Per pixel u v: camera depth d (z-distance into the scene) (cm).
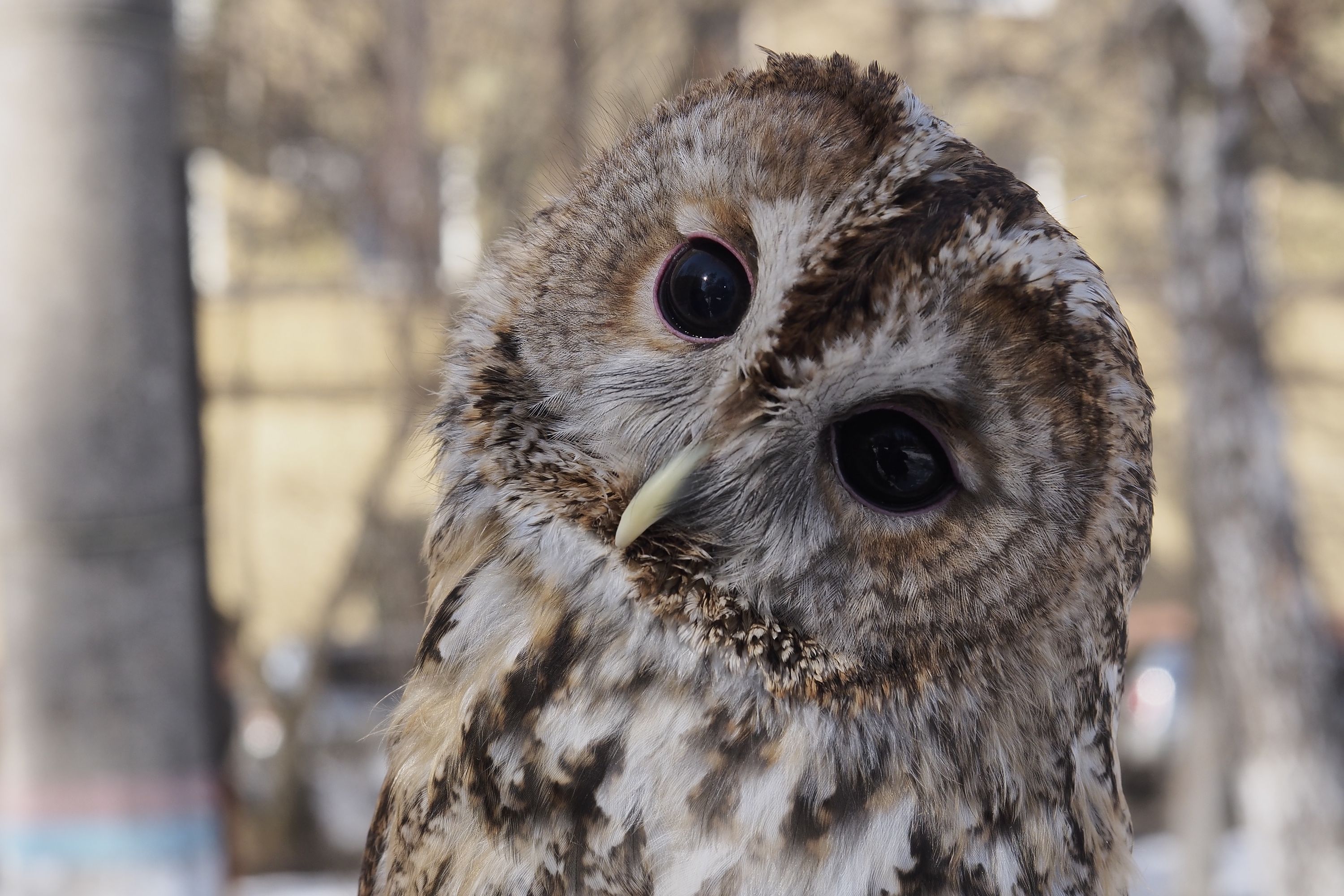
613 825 42
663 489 42
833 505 42
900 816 42
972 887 42
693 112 44
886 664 42
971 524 41
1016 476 41
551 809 42
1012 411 40
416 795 43
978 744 42
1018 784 42
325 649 203
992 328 40
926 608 41
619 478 43
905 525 41
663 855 41
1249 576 131
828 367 40
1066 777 43
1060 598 41
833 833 41
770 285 41
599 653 43
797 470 42
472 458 45
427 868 43
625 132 46
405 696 45
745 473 42
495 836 42
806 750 42
